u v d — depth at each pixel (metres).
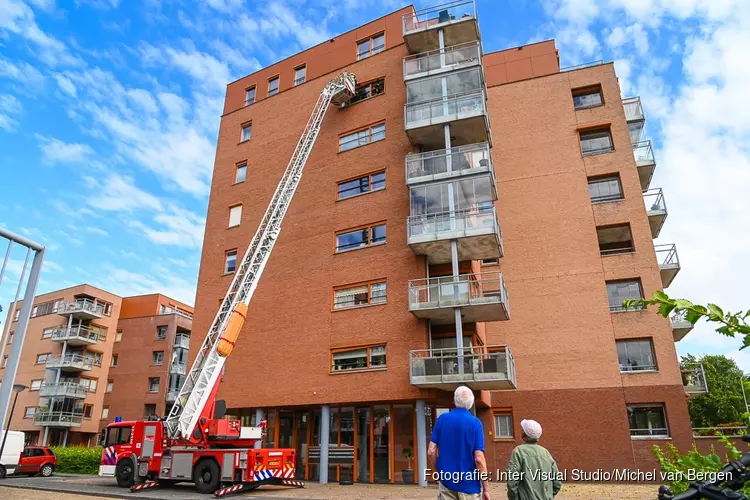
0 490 17.36
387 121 25.84
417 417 20.20
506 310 21.12
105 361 52.47
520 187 27.48
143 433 18.97
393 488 18.47
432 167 23.25
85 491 16.89
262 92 31.62
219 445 17.77
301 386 23.00
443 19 26.59
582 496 15.77
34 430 47.91
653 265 24.50
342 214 25.23
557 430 23.31
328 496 15.57
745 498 2.03
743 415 2.73
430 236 21.78
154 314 54.16
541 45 29.86
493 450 23.73
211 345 19.88
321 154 27.20
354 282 23.58
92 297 52.50
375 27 28.69
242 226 28.47
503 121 28.95
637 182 25.95
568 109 28.14
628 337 23.83
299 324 24.20
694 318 2.85
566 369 24.02
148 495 15.85
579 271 25.28
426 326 21.42
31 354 51.91
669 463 11.34
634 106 29.02
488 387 20.61
